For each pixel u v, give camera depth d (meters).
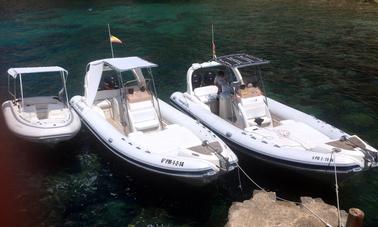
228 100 11.34
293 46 21.02
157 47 21.30
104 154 10.93
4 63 18.53
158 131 10.66
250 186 9.55
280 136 9.93
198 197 9.16
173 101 12.87
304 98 14.62
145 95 10.80
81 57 19.59
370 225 8.20
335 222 7.50
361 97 14.61
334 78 16.50
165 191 9.39
